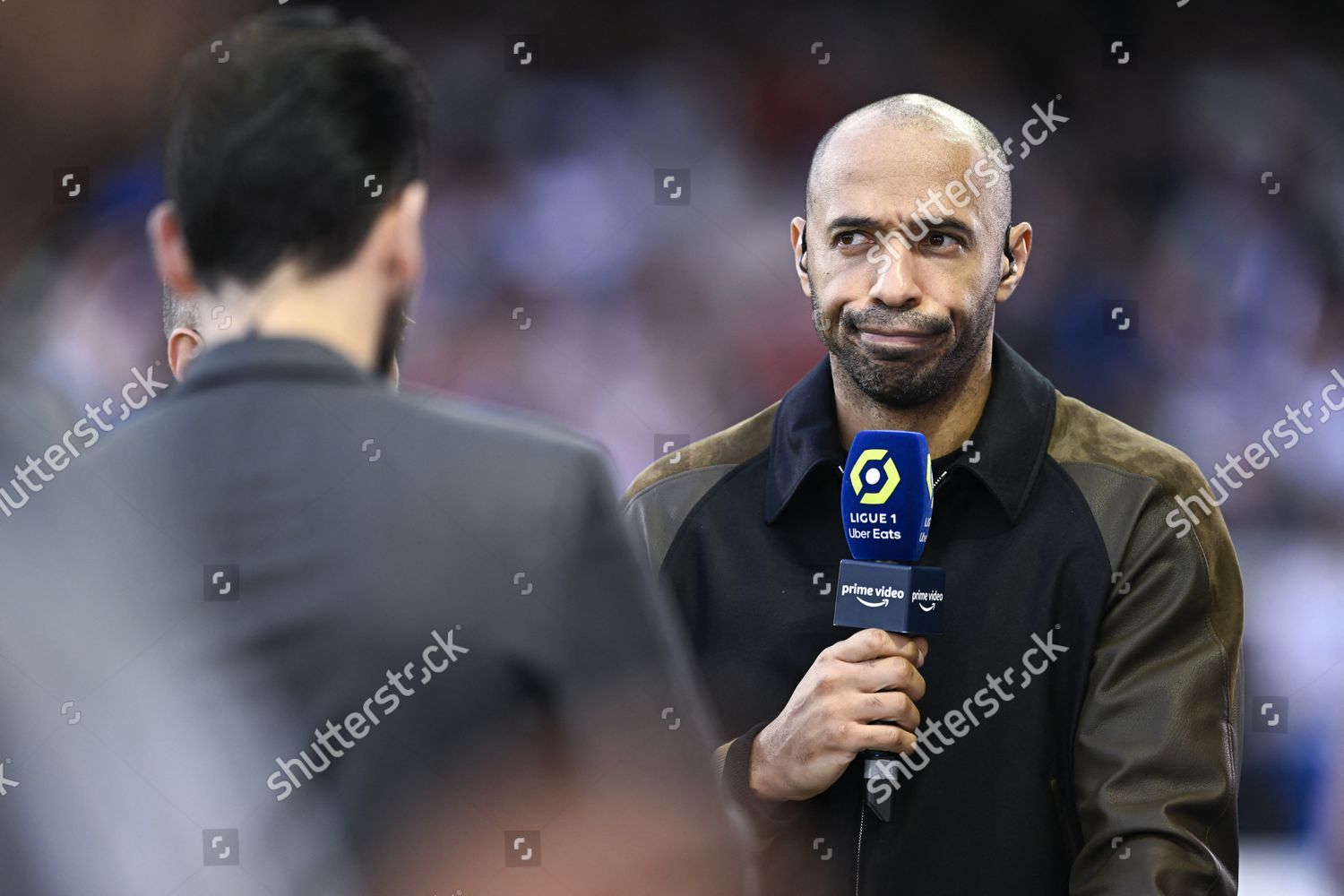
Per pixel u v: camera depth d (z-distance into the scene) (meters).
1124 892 4.05
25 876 2.31
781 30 15.66
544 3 15.48
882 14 15.95
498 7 15.48
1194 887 4.04
